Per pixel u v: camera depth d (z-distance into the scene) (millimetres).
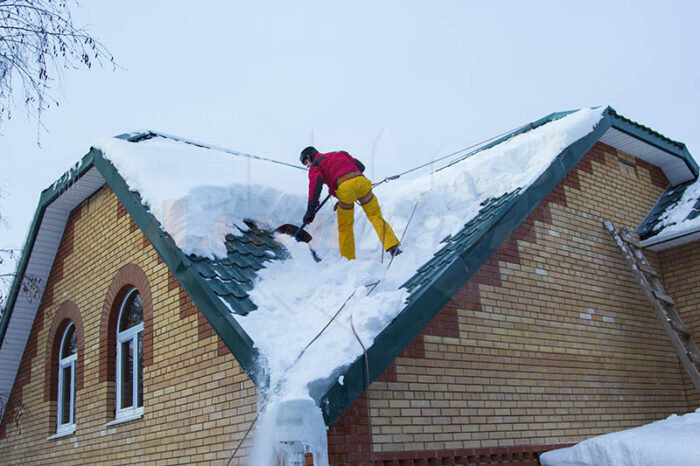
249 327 5805
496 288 7465
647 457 6055
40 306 10617
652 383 8875
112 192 9117
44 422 9750
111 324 8625
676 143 10609
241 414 6043
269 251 7527
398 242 7418
